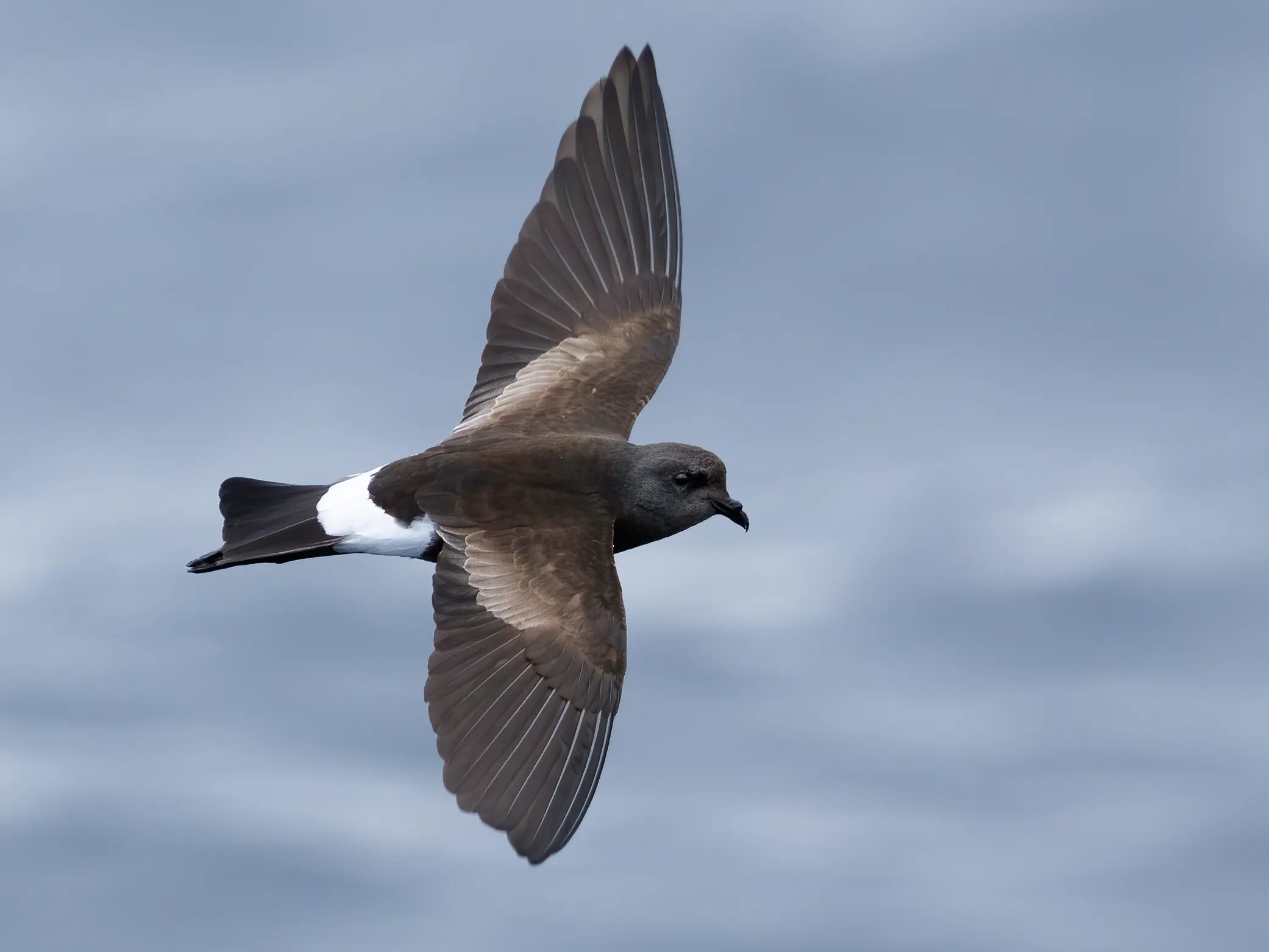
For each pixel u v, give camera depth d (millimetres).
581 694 11008
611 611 11312
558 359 13203
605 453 12156
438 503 11656
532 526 11586
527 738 10781
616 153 13719
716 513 12438
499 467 11898
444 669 10922
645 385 13203
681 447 12367
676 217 13891
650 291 13703
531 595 11250
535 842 10492
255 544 11977
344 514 11945
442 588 11281
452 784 10523
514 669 10969
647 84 13836
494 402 12953
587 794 10812
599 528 11750
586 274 13500
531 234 13383
